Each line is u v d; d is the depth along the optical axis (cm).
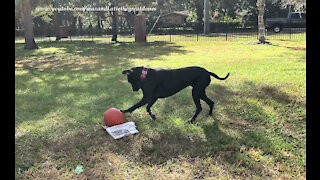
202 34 3438
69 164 393
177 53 1559
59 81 929
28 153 429
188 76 503
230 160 393
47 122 557
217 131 496
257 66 1064
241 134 482
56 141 471
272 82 816
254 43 1947
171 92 503
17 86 862
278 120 539
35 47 2102
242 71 981
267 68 1020
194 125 525
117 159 404
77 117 579
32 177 365
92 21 5053
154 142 457
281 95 684
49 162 401
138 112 600
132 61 1304
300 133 482
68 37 3497
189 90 775
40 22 4841
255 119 551
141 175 362
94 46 2159
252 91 737
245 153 412
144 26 2438
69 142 464
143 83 487
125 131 490
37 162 402
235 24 4209
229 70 1004
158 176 359
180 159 400
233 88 775
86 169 379
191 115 580
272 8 4106
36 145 453
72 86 848
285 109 595
